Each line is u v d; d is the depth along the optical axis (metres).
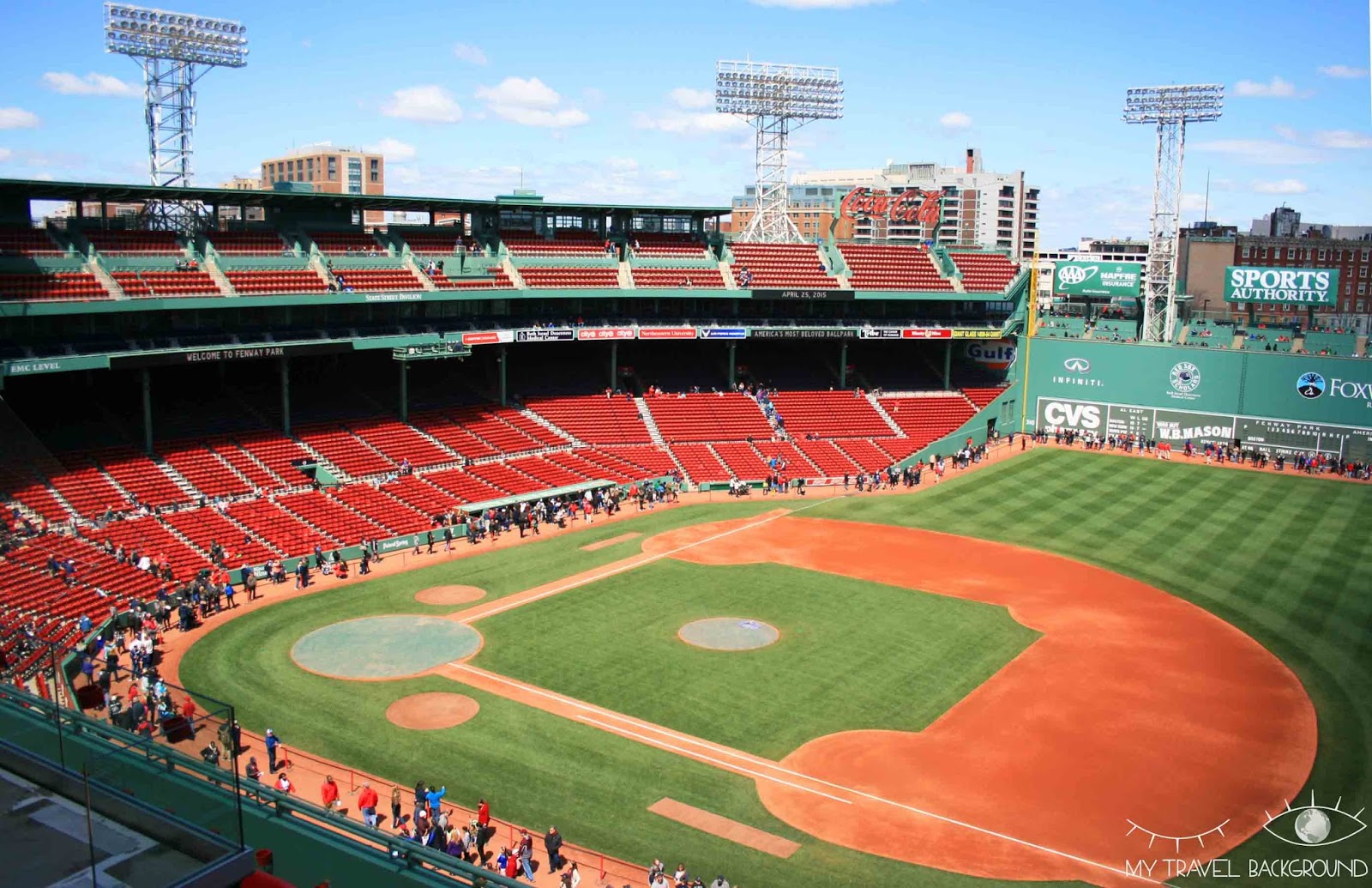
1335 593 56.34
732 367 92.44
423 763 36.44
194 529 56.97
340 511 63.25
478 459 74.00
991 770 36.34
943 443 90.12
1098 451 92.25
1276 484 80.81
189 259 66.69
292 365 75.88
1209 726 40.12
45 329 58.50
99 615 45.81
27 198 62.25
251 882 12.40
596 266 86.62
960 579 58.53
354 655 46.16
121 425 63.66
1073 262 101.94
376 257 76.19
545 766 36.34
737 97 109.12
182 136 86.44
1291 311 126.62
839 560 61.91
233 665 44.72
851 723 39.97
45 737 15.70
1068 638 49.38
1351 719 41.00
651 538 66.38
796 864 30.56
